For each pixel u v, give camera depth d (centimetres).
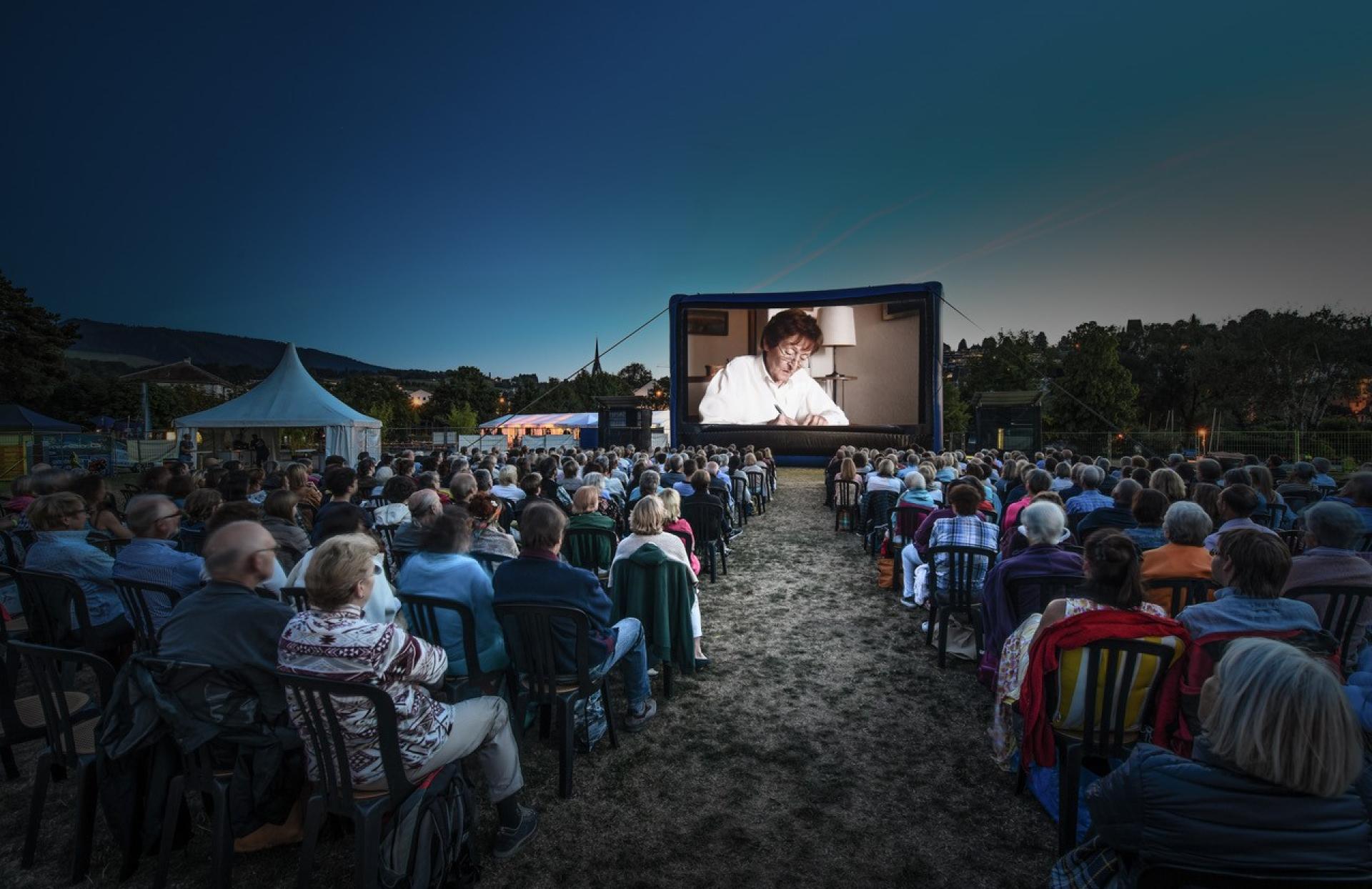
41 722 282
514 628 292
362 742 202
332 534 330
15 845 258
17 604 412
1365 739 193
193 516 448
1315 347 2769
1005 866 247
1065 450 923
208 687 214
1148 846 144
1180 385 3111
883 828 270
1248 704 134
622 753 329
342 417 1680
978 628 417
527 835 259
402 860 204
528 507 305
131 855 234
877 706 379
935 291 1591
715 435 1780
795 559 751
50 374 3183
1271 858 132
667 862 250
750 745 336
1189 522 325
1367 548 413
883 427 1672
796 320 1736
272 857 251
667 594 382
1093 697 239
